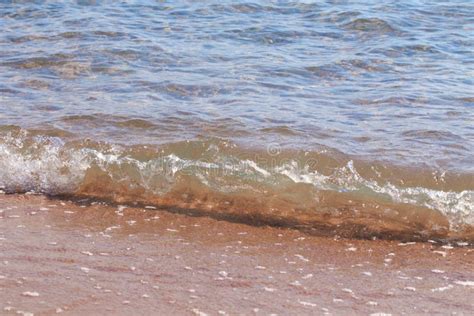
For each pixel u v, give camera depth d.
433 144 12.88
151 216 10.98
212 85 16.25
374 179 11.69
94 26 21.17
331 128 13.61
